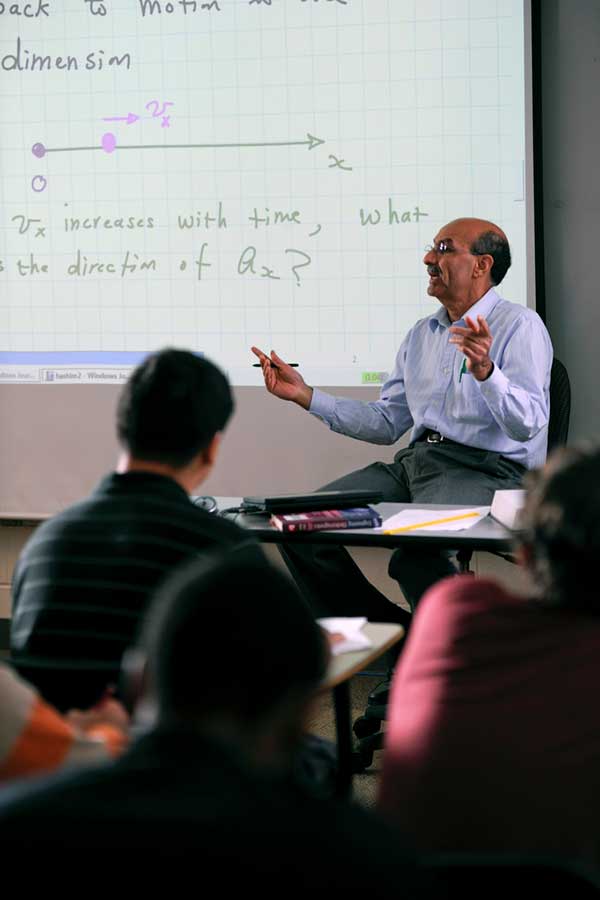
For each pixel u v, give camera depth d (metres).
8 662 2.00
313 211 4.55
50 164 4.72
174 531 1.97
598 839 1.45
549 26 4.42
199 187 4.62
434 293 4.25
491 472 4.11
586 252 4.49
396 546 3.01
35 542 2.04
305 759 2.21
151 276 4.69
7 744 1.64
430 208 4.46
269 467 4.68
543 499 1.60
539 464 4.16
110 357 4.74
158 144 4.64
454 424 4.19
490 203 4.43
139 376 2.10
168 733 1.04
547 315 4.54
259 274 4.61
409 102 4.44
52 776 1.07
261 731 1.06
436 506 3.41
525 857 1.29
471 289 4.23
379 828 1.03
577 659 1.51
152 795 1.00
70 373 4.77
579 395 4.55
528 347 4.11
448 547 2.97
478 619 1.57
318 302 4.57
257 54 4.53
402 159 4.46
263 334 4.63
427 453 4.19
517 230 4.41
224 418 2.14
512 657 1.53
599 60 4.40
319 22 4.47
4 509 4.85
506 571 4.57
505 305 4.23
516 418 3.85
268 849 0.97
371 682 4.33
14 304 4.79
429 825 1.50
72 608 1.96
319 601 3.64
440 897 1.04
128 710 1.89
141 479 2.04
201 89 4.58
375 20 4.43
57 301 4.76
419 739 1.53
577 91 4.43
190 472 2.12
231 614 1.06
